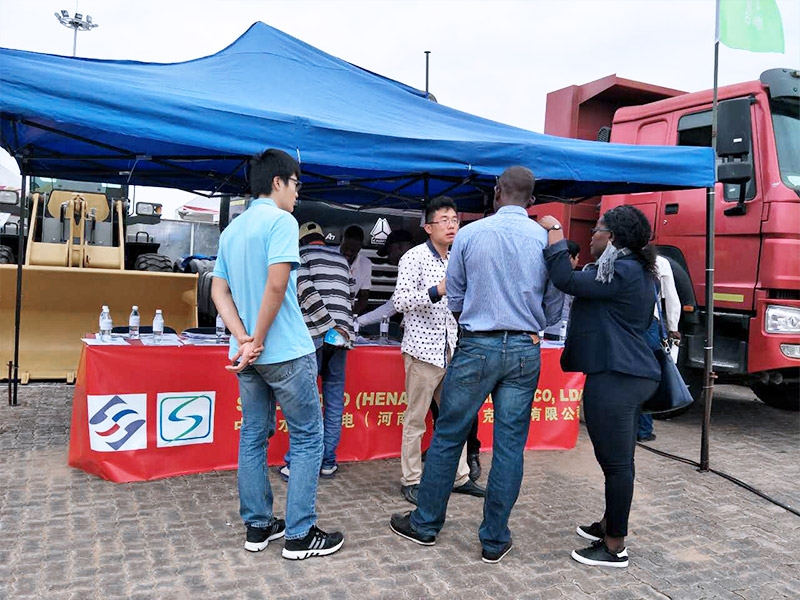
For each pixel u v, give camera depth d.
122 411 3.89
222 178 5.30
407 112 4.74
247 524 3.09
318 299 3.96
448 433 3.15
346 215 7.91
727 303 5.55
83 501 3.59
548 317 3.16
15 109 2.93
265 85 4.37
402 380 4.69
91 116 3.05
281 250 2.78
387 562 3.08
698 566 3.21
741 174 4.65
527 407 3.07
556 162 4.04
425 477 3.22
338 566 3.01
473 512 3.74
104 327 4.22
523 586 2.92
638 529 3.64
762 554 3.38
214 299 3.01
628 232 3.01
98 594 2.65
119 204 7.73
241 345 2.83
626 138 6.52
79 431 4.00
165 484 3.91
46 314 6.91
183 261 8.91
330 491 3.97
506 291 2.99
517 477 3.07
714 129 4.63
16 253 7.96
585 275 2.95
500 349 2.97
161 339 4.30
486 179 5.08
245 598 2.68
